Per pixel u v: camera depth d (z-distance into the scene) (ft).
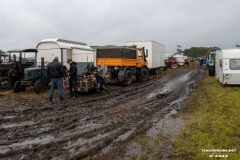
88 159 15.11
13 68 46.44
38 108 29.22
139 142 17.81
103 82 40.27
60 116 25.54
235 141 17.35
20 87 44.24
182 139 17.94
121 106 30.60
